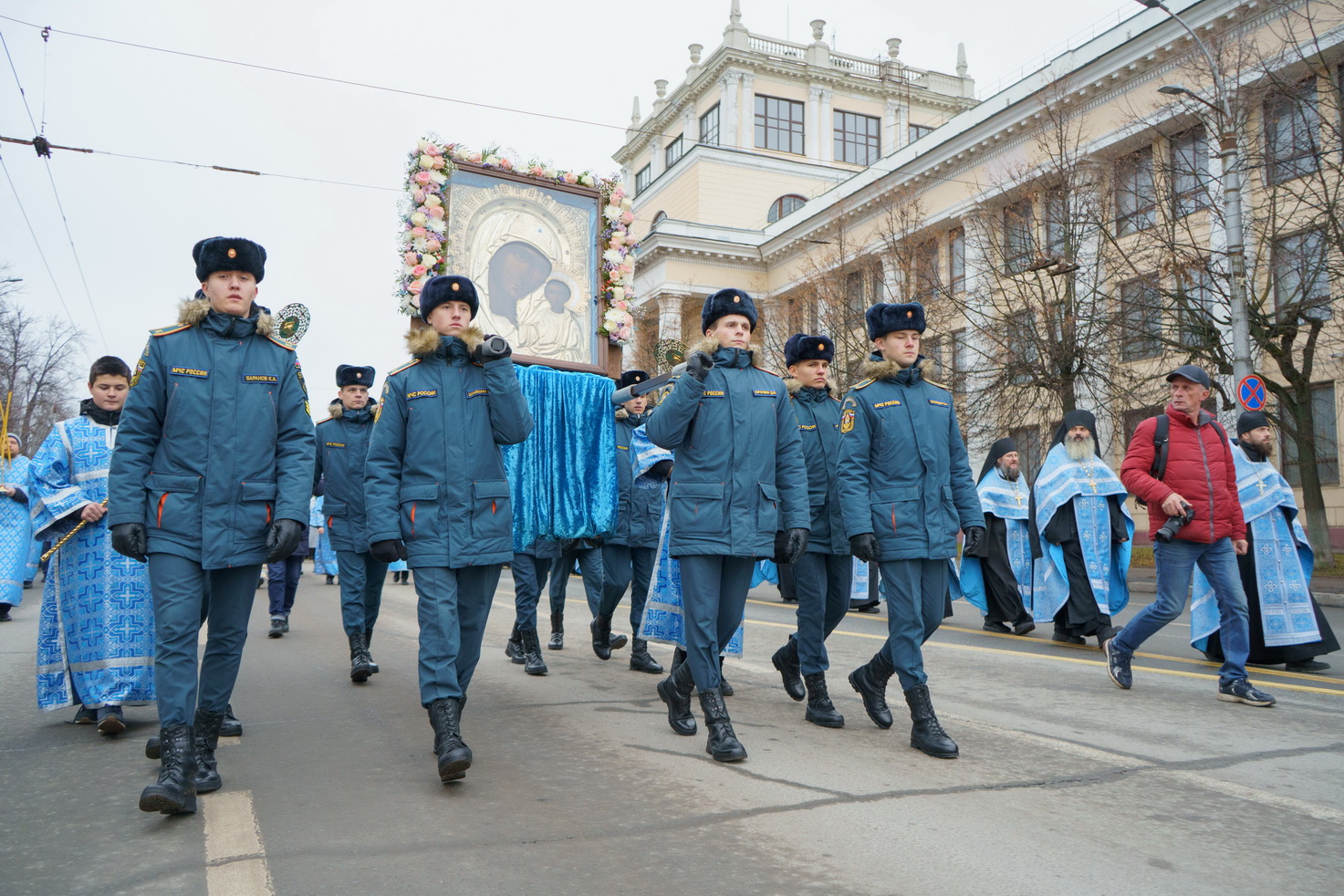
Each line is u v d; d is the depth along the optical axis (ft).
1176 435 18.98
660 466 19.03
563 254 22.80
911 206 90.02
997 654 25.22
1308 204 53.21
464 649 13.99
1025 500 31.45
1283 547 22.39
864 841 10.27
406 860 9.65
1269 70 55.11
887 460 14.92
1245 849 10.21
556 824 10.77
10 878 9.27
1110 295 64.13
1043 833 10.59
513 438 13.96
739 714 17.15
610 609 23.08
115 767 13.55
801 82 141.28
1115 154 73.41
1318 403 68.33
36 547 47.37
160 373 12.02
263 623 33.40
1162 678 21.17
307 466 12.69
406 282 20.30
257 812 11.22
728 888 8.98
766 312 113.80
